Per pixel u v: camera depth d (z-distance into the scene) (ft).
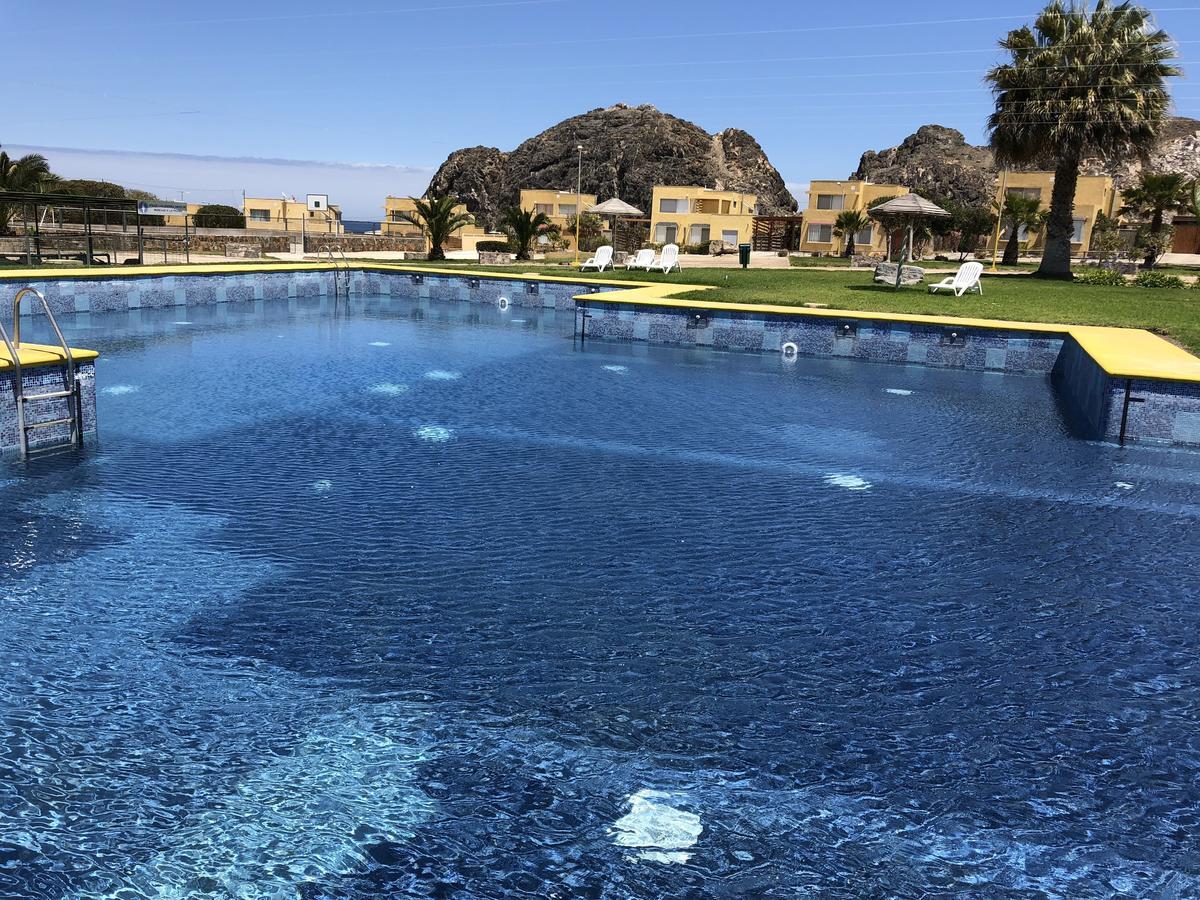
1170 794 9.36
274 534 16.34
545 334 45.78
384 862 8.07
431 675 11.45
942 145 368.89
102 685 10.93
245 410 26.63
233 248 110.93
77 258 73.26
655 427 26.05
